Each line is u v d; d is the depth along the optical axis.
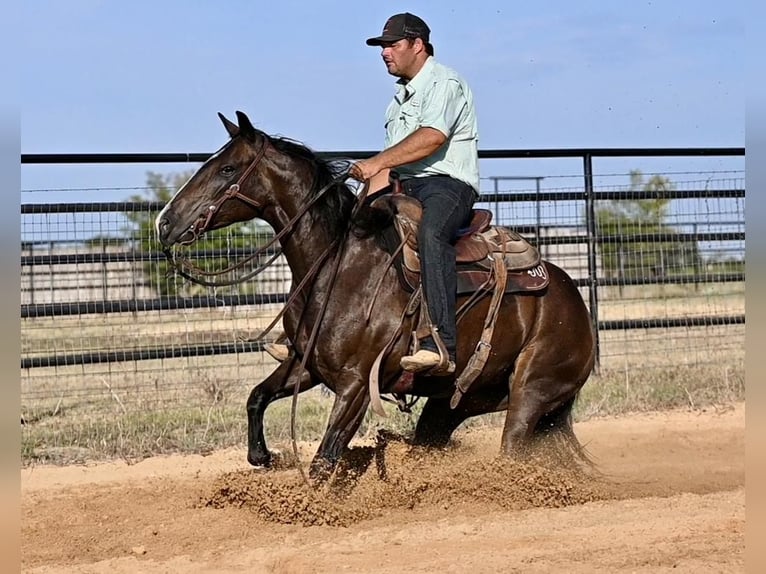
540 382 8.41
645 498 8.27
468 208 8.01
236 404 12.28
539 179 13.80
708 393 13.38
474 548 6.67
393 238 7.79
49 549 7.12
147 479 9.43
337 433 7.63
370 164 7.64
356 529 7.37
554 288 8.58
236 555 6.72
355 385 7.64
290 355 8.09
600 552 6.49
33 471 9.91
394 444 8.57
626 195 14.00
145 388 12.50
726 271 14.68
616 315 17.78
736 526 7.09
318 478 7.58
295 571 6.28
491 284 8.11
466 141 8.10
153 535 7.36
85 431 11.06
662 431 11.80
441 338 7.65
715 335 15.42
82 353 11.83
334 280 7.66
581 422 12.33
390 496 7.98
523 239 8.57
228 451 10.77
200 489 8.86
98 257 11.91
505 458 8.24
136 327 14.32
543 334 8.41
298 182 7.73
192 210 7.56
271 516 7.60
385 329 7.63
